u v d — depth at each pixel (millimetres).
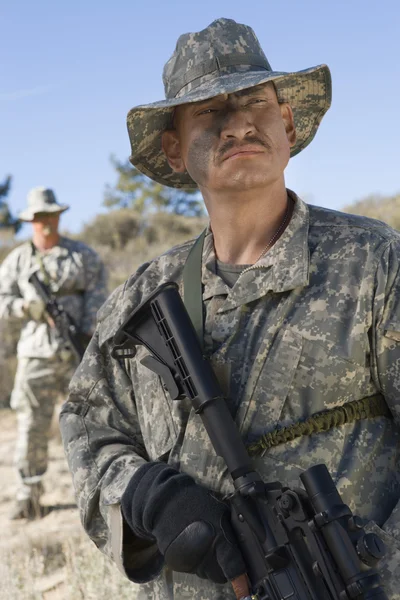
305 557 1610
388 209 18938
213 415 1759
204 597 1809
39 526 5371
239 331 1853
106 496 1938
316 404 1761
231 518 1718
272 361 1789
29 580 3906
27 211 6090
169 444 1927
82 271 6059
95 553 3883
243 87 1811
